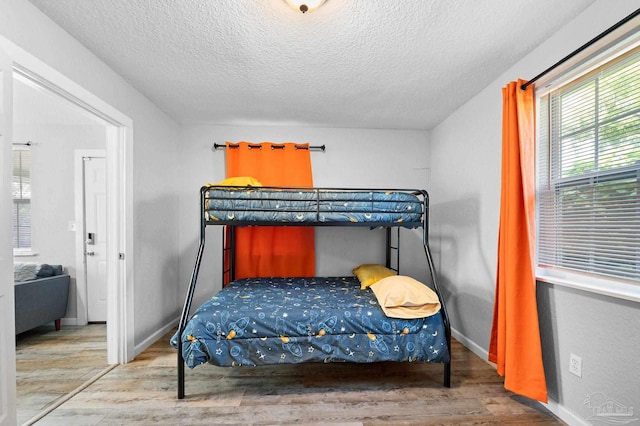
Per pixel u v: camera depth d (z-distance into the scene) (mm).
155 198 2881
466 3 1526
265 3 1535
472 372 2275
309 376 2221
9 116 1423
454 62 2098
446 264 3172
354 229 3541
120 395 1953
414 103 2812
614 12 1430
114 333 2377
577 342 1625
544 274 1877
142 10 1606
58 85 1737
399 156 3600
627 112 1418
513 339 1842
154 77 2348
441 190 3307
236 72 2256
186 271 3395
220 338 1898
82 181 3393
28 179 3426
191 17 1656
